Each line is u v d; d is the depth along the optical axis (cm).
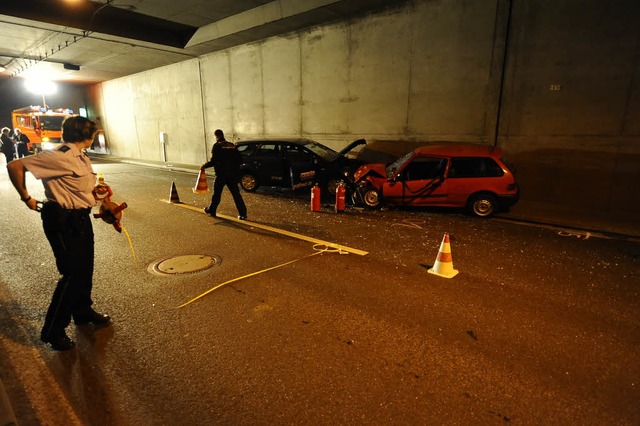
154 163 1867
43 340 290
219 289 407
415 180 765
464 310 361
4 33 1275
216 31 1300
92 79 2317
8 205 866
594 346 302
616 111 729
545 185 834
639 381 260
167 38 1412
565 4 748
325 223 694
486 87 870
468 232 635
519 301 381
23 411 231
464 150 750
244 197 966
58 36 1315
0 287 412
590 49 736
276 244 567
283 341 308
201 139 1736
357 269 467
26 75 2172
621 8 695
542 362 281
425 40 941
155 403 238
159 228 657
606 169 757
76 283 292
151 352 293
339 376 264
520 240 591
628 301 382
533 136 830
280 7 1083
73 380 260
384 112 1055
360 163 978
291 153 985
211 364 278
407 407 234
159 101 1941
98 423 221
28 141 1944
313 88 1215
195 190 862
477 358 285
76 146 286
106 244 564
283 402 238
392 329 327
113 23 1261
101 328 327
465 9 867
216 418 225
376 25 1022
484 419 224
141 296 389
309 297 389
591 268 473
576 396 245
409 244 568
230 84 1513
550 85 791
